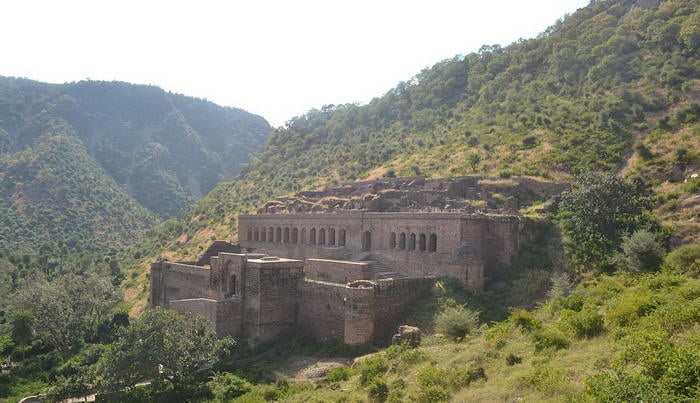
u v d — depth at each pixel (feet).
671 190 180.75
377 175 312.91
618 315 88.43
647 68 320.70
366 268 175.52
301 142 516.73
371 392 94.43
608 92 313.73
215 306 164.76
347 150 428.56
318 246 226.99
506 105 360.69
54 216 481.87
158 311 140.97
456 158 290.76
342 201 262.26
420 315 148.46
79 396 143.84
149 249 394.32
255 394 120.88
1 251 374.63
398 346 123.03
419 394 83.92
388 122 475.31
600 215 161.07
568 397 63.82
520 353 92.79
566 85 354.33
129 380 132.77
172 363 132.36
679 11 358.84
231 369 148.05
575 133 268.41
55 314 208.64
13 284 302.86
